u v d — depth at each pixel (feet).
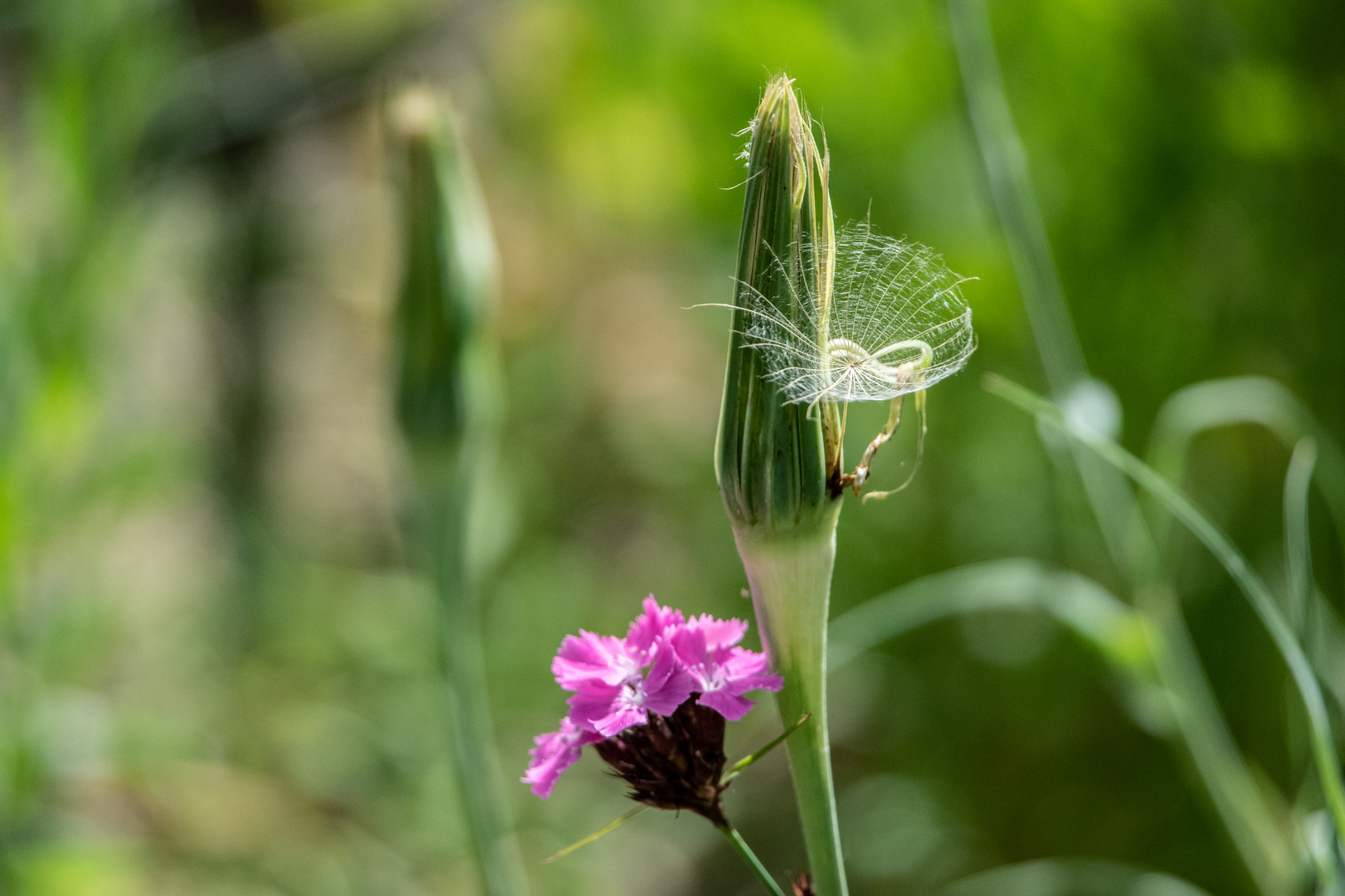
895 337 1.43
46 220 2.56
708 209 3.61
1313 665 1.65
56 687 2.72
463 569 1.92
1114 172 2.73
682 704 1.46
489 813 1.88
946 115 3.12
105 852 2.63
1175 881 2.22
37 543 2.53
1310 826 1.66
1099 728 2.84
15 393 2.35
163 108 2.92
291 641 3.82
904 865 3.06
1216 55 2.59
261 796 3.46
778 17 3.22
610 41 3.78
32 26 2.72
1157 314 2.70
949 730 3.12
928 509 3.21
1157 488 1.60
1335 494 2.06
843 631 2.07
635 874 3.60
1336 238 2.47
